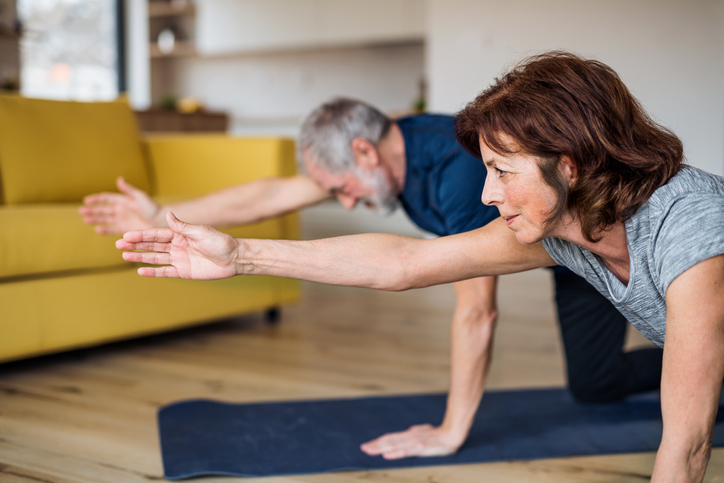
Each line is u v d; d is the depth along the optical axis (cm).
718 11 434
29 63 646
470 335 146
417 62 670
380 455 148
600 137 79
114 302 225
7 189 248
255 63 753
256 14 688
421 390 197
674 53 448
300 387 199
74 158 266
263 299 278
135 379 206
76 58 690
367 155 147
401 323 287
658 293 93
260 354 236
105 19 717
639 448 154
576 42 473
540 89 80
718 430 162
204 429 162
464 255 103
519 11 488
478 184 137
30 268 204
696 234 83
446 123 149
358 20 637
